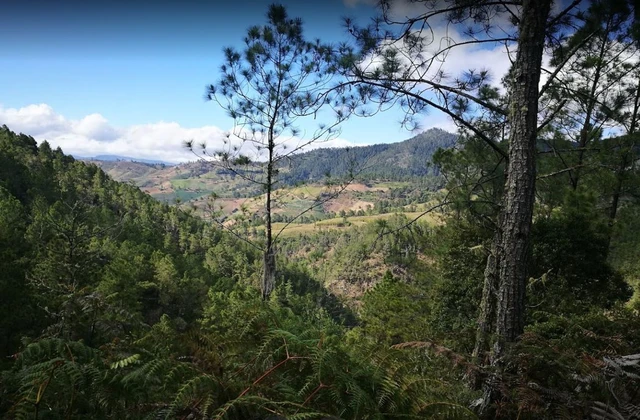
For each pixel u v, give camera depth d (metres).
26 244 28.47
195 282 46.91
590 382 2.00
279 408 1.33
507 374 2.19
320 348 1.72
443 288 13.48
